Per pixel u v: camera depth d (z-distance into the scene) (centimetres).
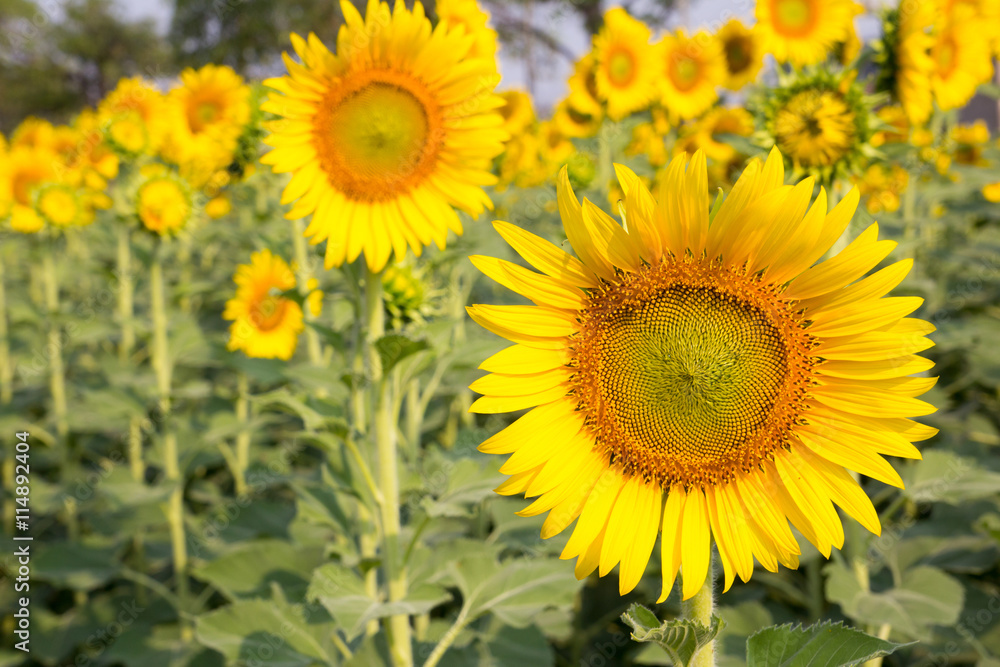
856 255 160
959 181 656
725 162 534
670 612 397
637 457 170
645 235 166
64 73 3950
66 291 877
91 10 3788
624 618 148
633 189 162
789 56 437
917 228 580
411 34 252
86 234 820
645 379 169
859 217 338
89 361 717
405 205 259
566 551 168
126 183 484
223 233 602
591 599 468
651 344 168
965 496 292
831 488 162
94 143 583
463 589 281
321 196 258
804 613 407
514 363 173
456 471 276
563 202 167
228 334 501
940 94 404
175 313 566
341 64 253
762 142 322
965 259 527
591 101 645
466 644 347
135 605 495
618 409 171
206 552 460
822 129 308
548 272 172
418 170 257
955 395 585
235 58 2383
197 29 2709
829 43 433
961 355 586
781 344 166
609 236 167
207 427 513
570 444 173
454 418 518
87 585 448
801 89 321
